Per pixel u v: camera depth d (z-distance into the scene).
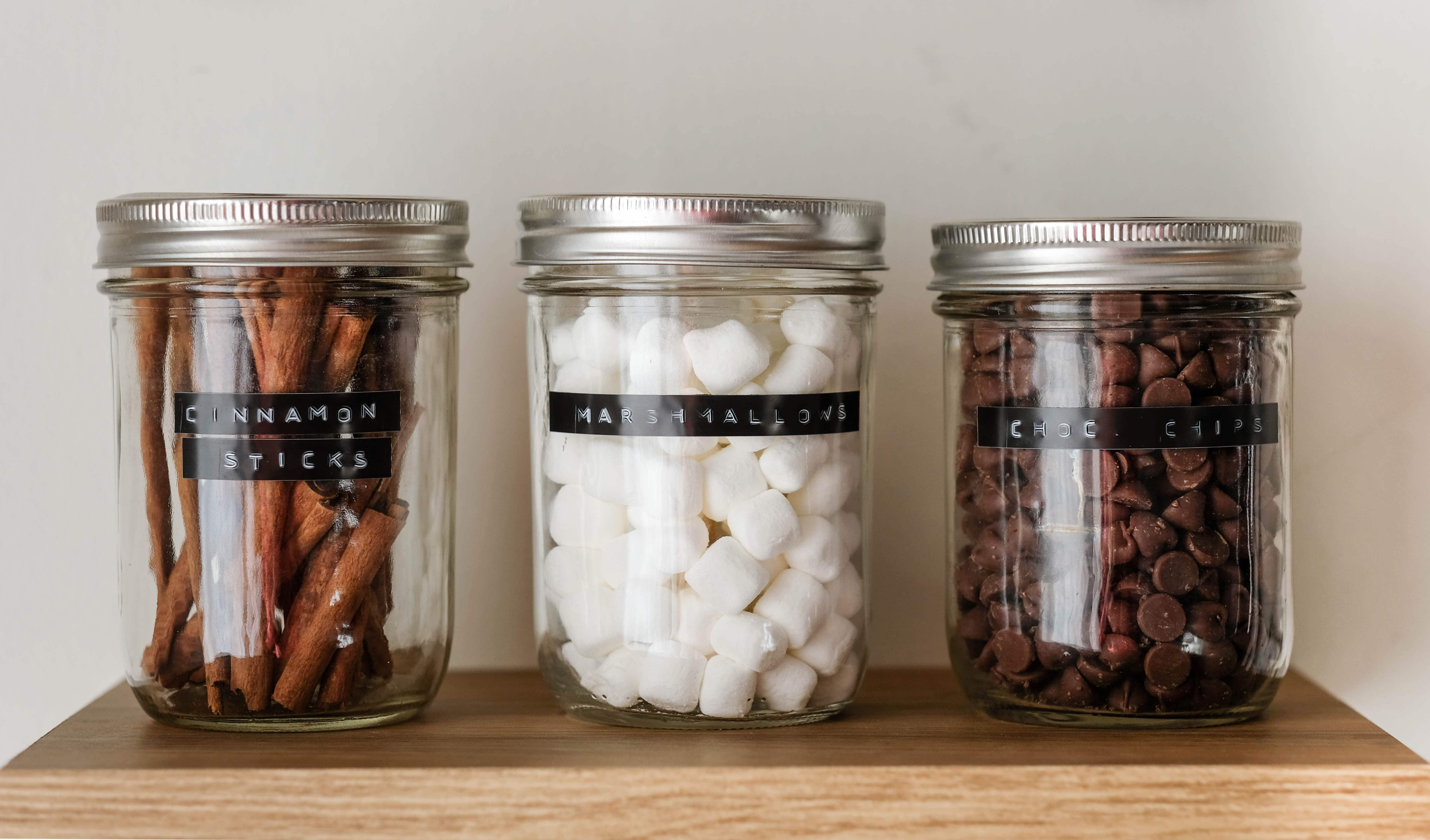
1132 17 0.67
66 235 0.65
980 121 0.67
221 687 0.52
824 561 0.53
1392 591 0.67
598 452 0.52
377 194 0.66
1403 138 0.66
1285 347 0.55
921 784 0.47
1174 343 0.50
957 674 0.57
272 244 0.49
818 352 0.52
